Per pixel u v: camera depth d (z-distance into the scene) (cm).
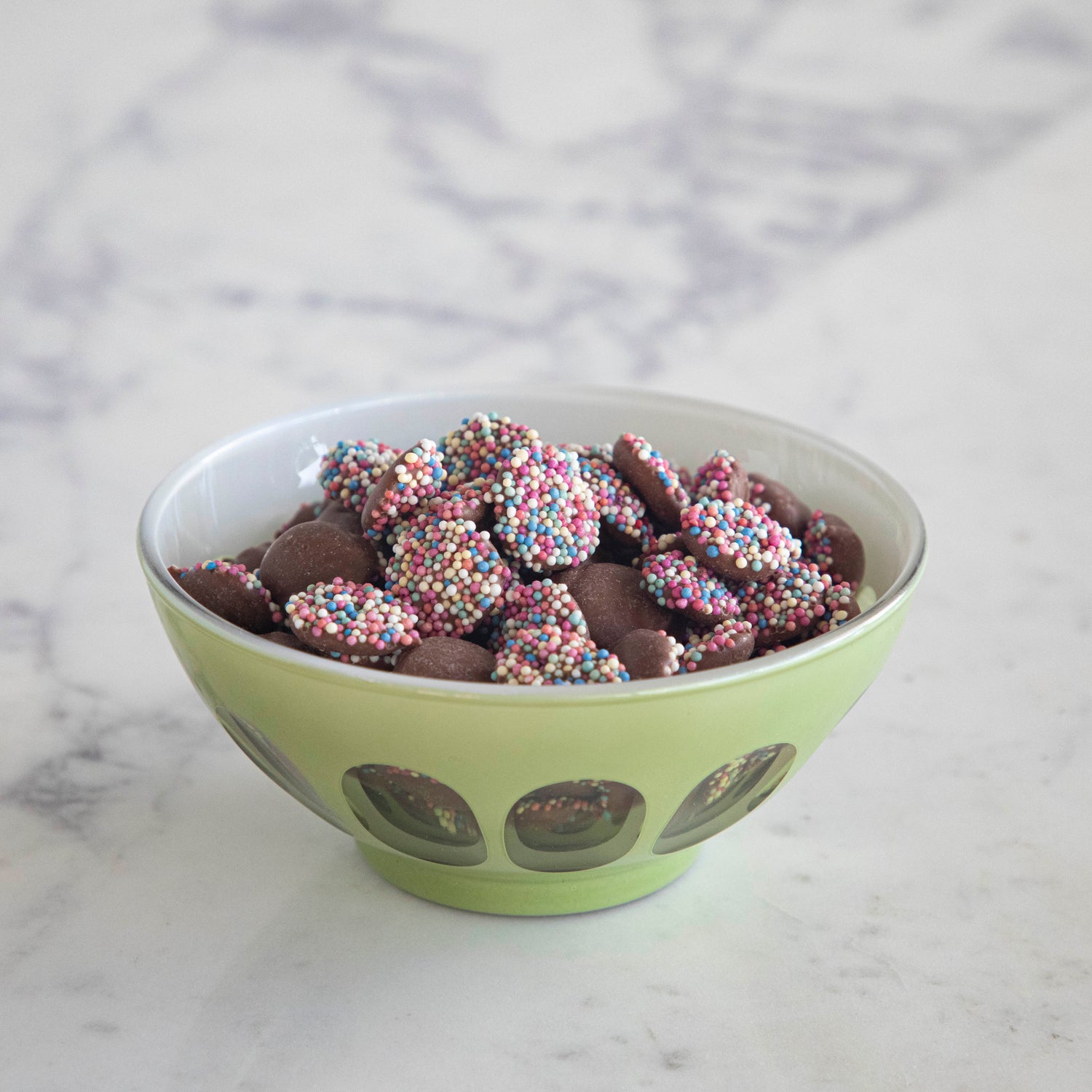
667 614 49
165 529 51
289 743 46
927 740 56
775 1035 47
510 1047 47
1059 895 51
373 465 51
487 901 49
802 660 45
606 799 46
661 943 49
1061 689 58
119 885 50
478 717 44
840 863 52
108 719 56
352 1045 47
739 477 52
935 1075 46
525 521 49
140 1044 47
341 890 51
